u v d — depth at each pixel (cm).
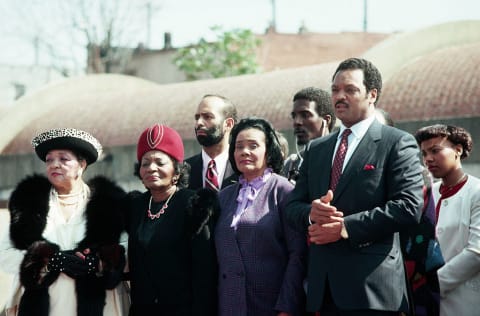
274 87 1120
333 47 2905
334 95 446
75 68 2986
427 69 1039
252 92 1142
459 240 514
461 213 516
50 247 478
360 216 412
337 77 446
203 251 472
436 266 450
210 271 472
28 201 488
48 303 476
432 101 976
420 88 1006
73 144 496
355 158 432
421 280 456
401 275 425
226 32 2297
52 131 498
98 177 509
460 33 1138
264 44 2827
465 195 518
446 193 532
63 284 480
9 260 484
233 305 463
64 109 1427
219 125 579
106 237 490
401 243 451
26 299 477
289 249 468
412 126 975
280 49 2842
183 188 502
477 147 915
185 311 470
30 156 1368
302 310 462
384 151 429
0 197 1395
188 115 1185
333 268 425
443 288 500
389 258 421
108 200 498
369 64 447
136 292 482
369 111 445
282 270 468
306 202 456
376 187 424
